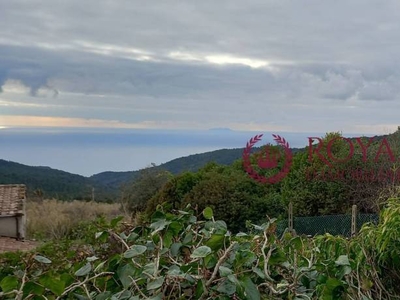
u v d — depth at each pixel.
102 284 1.63
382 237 1.82
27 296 1.42
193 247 1.74
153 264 1.53
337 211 11.80
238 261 1.50
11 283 1.42
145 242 1.84
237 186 12.51
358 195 11.63
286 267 1.64
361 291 1.73
